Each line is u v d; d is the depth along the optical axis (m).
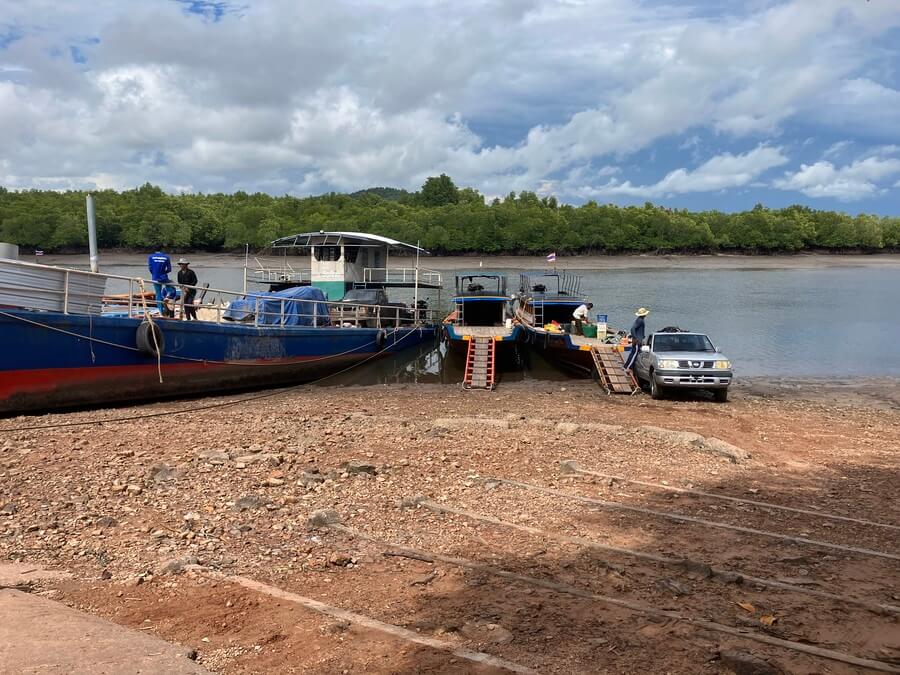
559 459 11.27
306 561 6.85
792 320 42.22
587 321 25.97
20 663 4.30
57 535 7.25
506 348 26.81
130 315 16.86
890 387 22.47
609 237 142.00
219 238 141.75
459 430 13.46
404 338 28.33
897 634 5.64
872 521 8.64
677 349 19.80
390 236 138.25
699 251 152.12
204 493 8.76
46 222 132.50
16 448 10.97
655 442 12.90
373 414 15.98
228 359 19.08
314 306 22.89
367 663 4.91
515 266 121.62
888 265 134.88
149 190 176.88
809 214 168.62
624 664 5.00
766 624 5.73
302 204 170.25
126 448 11.13
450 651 5.09
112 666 4.38
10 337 14.25
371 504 8.66
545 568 6.84
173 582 6.21
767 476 10.84
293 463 10.38
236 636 5.27
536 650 5.19
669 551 7.43
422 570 6.73
